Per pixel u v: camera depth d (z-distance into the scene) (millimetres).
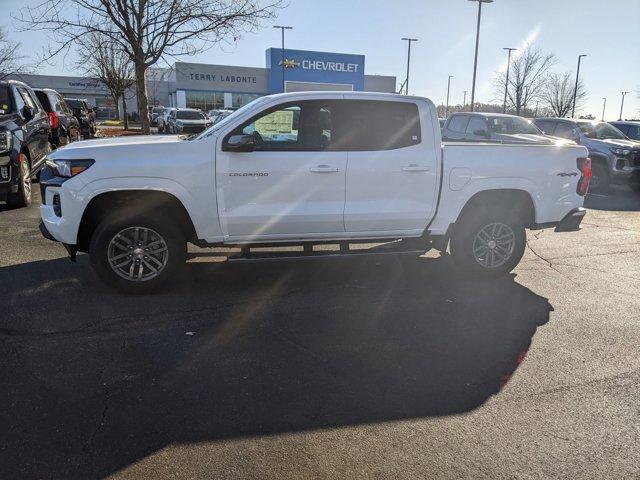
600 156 13594
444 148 5633
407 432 3111
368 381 3686
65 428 3053
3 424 3070
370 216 5480
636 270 6582
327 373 3783
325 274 6062
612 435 3143
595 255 7289
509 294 5578
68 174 4883
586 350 4266
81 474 2689
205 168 5016
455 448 2980
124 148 4949
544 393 3590
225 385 3574
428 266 6520
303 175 5227
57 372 3680
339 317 4820
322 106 5312
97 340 4191
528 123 14125
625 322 4863
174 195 5000
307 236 5453
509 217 5914
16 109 9508
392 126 5473
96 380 3588
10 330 4328
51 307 4832
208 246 5328
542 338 4480
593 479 2764
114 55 31469
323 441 3008
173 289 5402
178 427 3094
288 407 3334
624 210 11156
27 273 5746
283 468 2779
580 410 3396
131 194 5051
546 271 6480
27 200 9438
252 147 5027
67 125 14625
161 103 66938
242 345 4191
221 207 5125
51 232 5070
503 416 3305
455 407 3391
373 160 5379
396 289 5637
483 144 5852
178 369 3771
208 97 54500
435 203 5648
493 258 6020
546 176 5898
